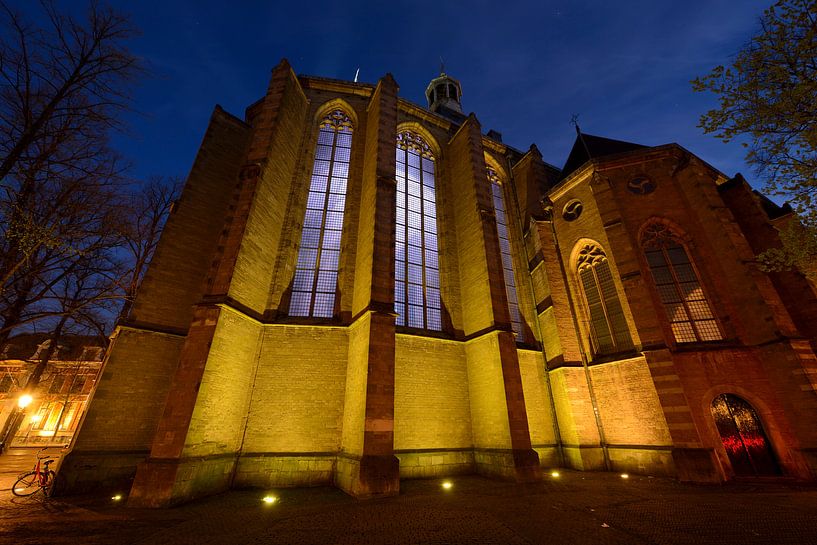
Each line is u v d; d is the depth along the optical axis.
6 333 14.43
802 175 9.55
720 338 14.81
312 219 17.22
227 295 11.74
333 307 15.54
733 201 17.70
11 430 24.58
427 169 22.23
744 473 12.62
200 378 10.45
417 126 22.89
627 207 18.02
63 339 21.45
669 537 6.78
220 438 11.16
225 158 18.03
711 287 15.57
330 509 9.06
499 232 22.80
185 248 15.31
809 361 12.55
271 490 11.35
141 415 12.41
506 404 13.91
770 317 13.48
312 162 18.66
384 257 14.08
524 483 12.50
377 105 18.36
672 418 13.20
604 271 17.77
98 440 11.59
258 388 12.88
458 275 19.00
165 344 13.55
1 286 11.01
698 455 12.34
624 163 18.84
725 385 13.59
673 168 18.23
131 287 18.53
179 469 9.46
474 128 21.38
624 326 16.38
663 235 17.22
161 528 7.44
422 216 20.19
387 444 11.23
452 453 14.60
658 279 16.50
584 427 15.87
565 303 18.45
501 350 14.79
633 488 11.53
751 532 6.92
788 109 9.02
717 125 10.12
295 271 15.85
